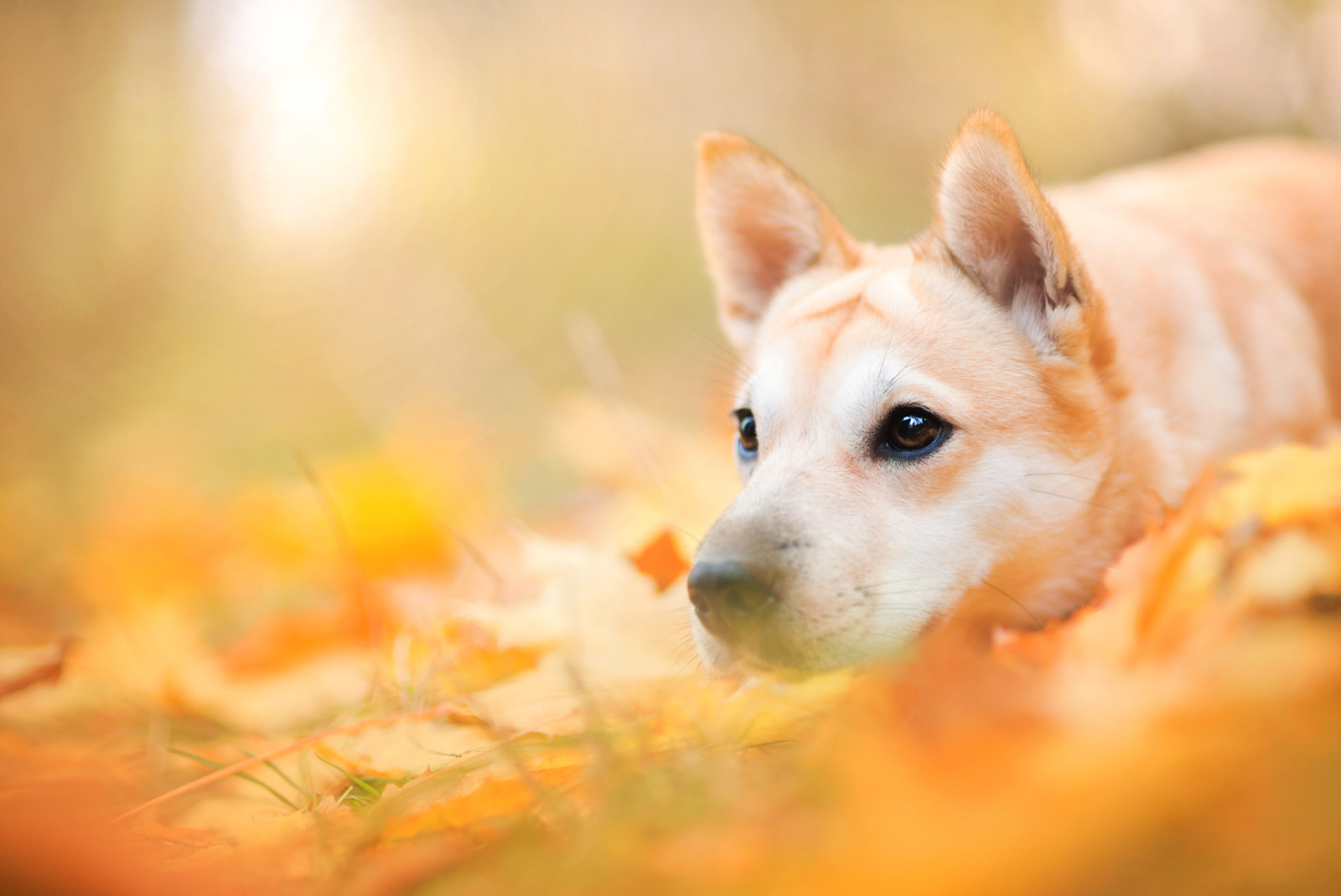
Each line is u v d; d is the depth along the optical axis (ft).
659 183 37.88
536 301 33.81
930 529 8.26
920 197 32.04
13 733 9.73
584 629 9.46
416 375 29.96
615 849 4.92
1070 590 8.83
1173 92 28.94
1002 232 9.03
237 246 35.55
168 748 8.66
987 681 5.46
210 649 12.75
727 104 39.45
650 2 39.19
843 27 37.29
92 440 27.45
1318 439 10.46
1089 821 4.09
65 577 16.60
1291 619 5.72
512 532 11.84
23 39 33.12
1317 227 11.84
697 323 27.76
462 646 9.09
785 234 11.00
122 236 34.53
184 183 35.06
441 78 36.68
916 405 8.46
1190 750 4.27
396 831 5.96
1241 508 6.59
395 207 36.32
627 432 15.43
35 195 33.58
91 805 7.52
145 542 17.19
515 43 37.91
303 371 31.30
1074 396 8.63
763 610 7.65
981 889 4.04
